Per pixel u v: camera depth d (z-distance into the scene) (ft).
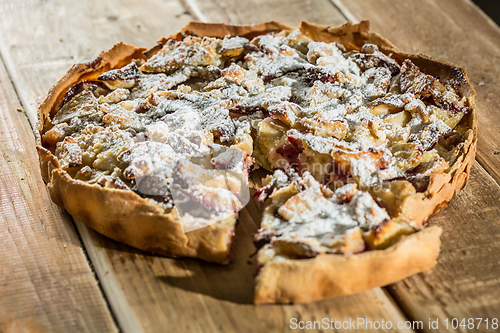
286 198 1.91
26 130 2.21
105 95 2.16
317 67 2.15
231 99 2.10
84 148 2.01
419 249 1.82
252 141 2.05
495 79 2.37
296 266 1.78
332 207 1.88
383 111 2.07
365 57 2.20
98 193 1.88
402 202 1.87
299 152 2.01
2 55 2.45
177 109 2.09
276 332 1.80
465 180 2.03
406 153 1.97
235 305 1.83
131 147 1.97
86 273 1.89
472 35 2.54
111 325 1.82
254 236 1.92
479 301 1.84
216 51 2.24
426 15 2.62
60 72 2.40
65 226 1.97
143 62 2.24
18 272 1.89
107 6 2.68
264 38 2.25
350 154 1.93
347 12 2.65
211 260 1.88
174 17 2.64
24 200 2.03
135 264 1.89
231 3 2.69
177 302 1.84
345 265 1.78
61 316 1.83
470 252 1.92
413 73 2.13
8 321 1.82
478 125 2.22
